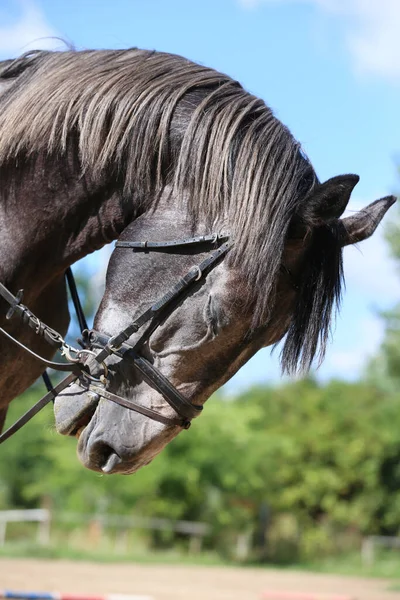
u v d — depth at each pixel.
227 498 22.50
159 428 3.09
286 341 3.12
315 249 3.12
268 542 23.05
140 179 3.28
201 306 3.04
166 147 3.26
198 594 12.84
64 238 3.46
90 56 3.52
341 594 14.16
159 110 3.30
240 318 3.01
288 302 3.12
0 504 25.41
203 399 3.13
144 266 3.15
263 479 23.22
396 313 24.95
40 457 25.94
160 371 3.09
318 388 28.30
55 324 3.65
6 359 3.39
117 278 3.19
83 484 22.02
